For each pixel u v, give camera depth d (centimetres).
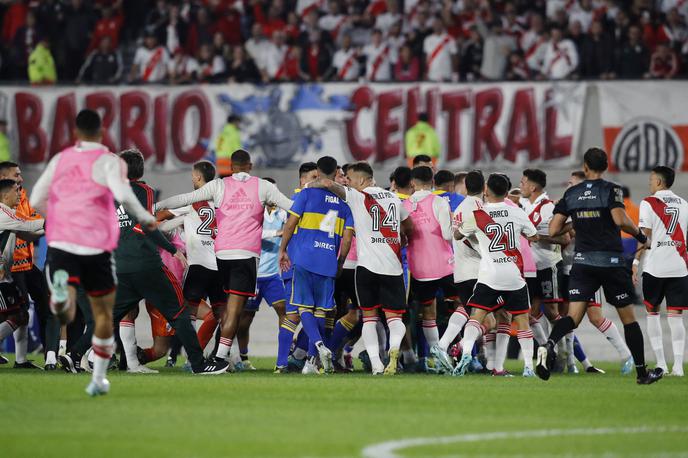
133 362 4784
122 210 4403
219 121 9544
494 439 2592
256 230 4688
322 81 9412
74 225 3209
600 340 7388
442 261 4947
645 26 9575
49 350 4844
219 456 2323
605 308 8394
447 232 4956
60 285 3030
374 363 4684
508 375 4775
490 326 5006
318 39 10006
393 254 4662
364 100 9331
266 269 5175
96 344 3344
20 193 5134
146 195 4403
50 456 2327
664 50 9462
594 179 4216
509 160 9150
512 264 4556
